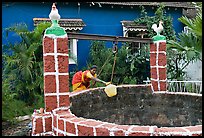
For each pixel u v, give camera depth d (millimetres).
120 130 3736
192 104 6332
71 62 12195
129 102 6996
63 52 4875
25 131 6520
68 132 4242
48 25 10469
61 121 4379
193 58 9688
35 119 4691
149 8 13586
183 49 9547
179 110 6539
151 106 6965
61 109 4848
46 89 4809
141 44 12680
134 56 12148
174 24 13953
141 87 7121
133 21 13281
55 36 4812
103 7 13141
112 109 6727
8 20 11961
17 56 9695
